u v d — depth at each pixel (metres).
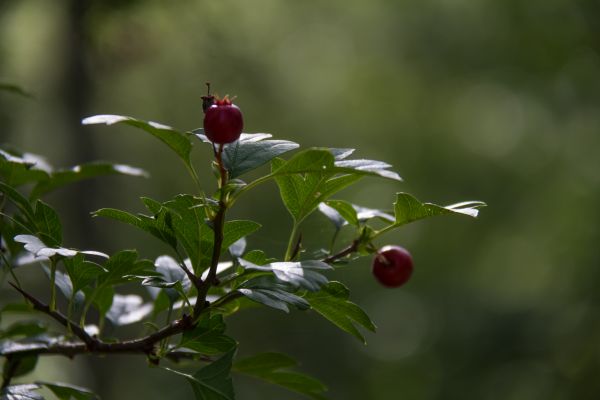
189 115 11.63
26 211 2.78
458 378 16.20
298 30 15.84
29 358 3.27
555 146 17.95
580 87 17.08
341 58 17.42
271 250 13.42
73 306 3.02
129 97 11.40
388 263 3.01
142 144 11.96
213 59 10.51
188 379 2.66
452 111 18.83
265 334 14.52
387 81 18.45
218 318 2.67
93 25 8.16
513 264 18.09
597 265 15.91
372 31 17.69
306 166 2.37
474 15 16.92
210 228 2.59
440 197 18.89
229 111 2.38
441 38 17.34
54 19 8.59
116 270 2.81
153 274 2.77
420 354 17.33
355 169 2.31
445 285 18.25
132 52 8.77
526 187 18.41
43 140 9.59
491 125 18.86
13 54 8.06
